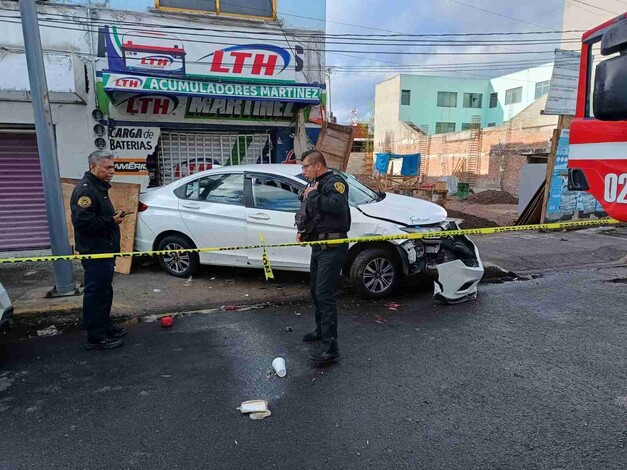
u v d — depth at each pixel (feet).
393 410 10.72
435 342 14.69
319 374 12.57
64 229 18.33
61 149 26.40
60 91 25.21
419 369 12.81
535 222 38.22
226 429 10.06
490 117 148.87
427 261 18.69
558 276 23.27
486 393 11.45
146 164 28.35
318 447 9.38
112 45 26.73
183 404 11.12
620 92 7.39
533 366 12.94
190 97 27.40
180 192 21.79
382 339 14.94
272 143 31.04
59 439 9.79
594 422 10.13
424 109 143.02
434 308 18.04
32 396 11.60
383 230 18.21
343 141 30.81
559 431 9.80
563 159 35.88
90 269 13.97
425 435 9.73
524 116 80.79
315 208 12.93
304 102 28.94
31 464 9.00
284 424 10.23
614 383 11.91
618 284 21.68
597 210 38.68
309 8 30.45
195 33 28.12
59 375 12.75
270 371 12.77
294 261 19.67
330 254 12.82
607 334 15.31
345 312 17.58
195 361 13.50
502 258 25.81
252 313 17.69
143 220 22.17
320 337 14.74
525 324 16.28
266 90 27.81
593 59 10.39
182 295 19.39
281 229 19.61
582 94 10.61
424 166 111.34
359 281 18.51
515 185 82.38
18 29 24.89
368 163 135.33
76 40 26.21
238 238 20.34
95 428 10.18
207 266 24.04
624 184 9.43
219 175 21.18
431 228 18.76
